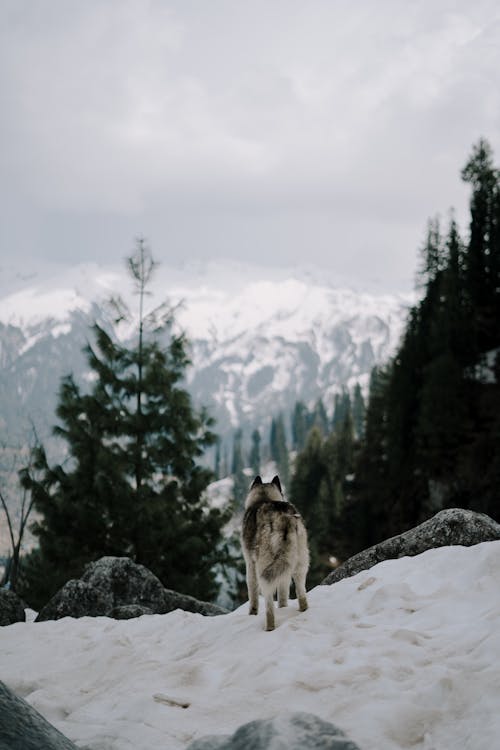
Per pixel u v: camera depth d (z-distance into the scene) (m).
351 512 58.69
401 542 11.27
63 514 24.95
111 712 6.18
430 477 49.31
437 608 7.47
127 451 26.23
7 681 7.79
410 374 57.25
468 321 56.88
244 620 8.43
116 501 24.64
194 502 26.38
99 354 26.61
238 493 102.38
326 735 4.63
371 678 5.85
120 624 10.47
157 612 14.45
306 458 88.12
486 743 4.53
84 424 25.95
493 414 46.19
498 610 6.90
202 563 25.73
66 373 26.64
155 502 24.98
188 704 6.04
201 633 8.73
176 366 27.52
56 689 7.45
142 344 27.22
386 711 5.18
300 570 8.12
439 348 54.56
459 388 49.28
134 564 14.91
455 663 5.86
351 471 69.81
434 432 48.00
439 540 10.92
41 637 10.35
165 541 24.97
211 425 27.33
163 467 26.31
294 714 4.92
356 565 11.55
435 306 62.78
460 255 68.50
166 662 7.60
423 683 5.61
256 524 8.41
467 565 8.60
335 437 92.31
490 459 44.44
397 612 7.64
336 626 7.57
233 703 5.97
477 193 69.69
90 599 14.12
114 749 5.31
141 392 26.25
